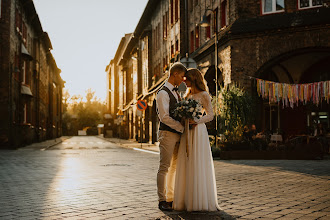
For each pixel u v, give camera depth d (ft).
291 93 52.54
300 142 57.00
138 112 97.14
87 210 17.76
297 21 56.29
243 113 52.65
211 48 68.69
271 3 59.47
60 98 275.59
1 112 90.58
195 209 16.83
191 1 90.38
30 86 122.52
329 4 56.13
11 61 94.63
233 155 49.70
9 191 24.00
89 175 32.99
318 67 67.97
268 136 56.95
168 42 108.68
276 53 57.98
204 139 17.38
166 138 17.44
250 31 58.44
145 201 20.06
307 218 15.52
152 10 134.31
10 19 93.61
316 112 69.67
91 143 137.08
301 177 29.66
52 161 50.03
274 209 17.43
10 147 89.97
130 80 189.57
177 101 17.93
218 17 70.44
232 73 59.98
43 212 17.42
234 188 24.25
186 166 17.20
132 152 74.59
